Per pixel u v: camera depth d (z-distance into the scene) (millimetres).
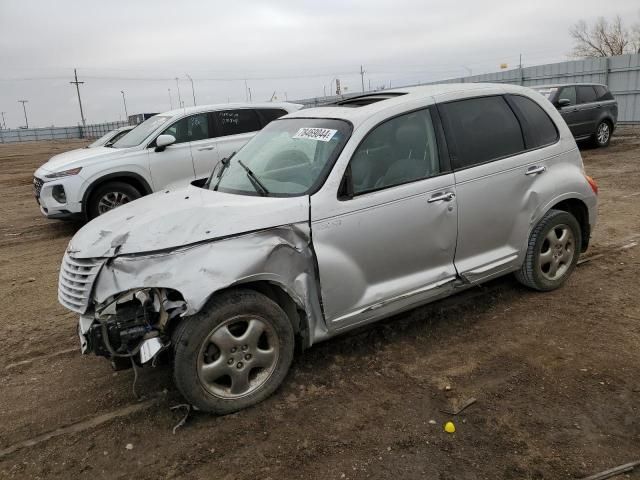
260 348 3465
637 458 2809
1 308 5531
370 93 4730
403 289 3889
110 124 63625
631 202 8430
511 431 3072
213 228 3248
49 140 67938
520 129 4547
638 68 21047
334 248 3555
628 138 17844
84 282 3256
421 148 4000
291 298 3490
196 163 9148
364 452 2979
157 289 3209
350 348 4145
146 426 3344
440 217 3969
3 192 15102
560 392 3408
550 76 24375
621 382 3469
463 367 3785
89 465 3027
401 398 3461
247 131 9633
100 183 8547
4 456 3139
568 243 4910
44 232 9242
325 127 3967
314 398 3520
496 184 4270
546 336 4145
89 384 3896
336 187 3580
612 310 4523
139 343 3193
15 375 4102
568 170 4793
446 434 3084
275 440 3129
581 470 2740
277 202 3490
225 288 3295
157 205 3777
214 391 3309
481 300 4852
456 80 29359
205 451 3074
